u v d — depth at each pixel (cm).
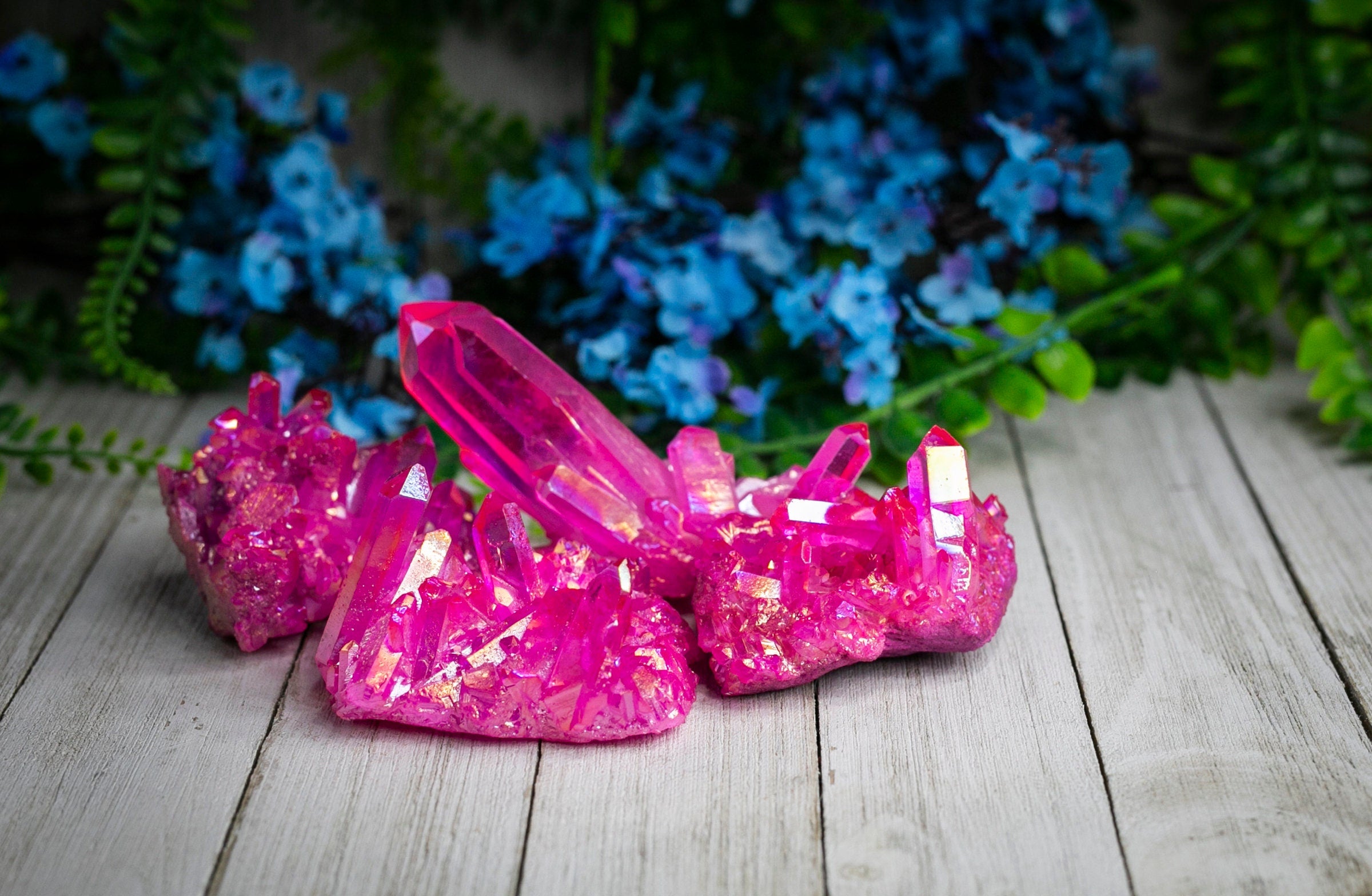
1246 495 34
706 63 41
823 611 28
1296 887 25
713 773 27
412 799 26
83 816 26
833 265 38
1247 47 39
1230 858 25
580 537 29
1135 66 41
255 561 28
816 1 40
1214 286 38
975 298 35
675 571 29
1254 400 38
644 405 35
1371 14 38
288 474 29
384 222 41
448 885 25
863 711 28
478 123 41
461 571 28
